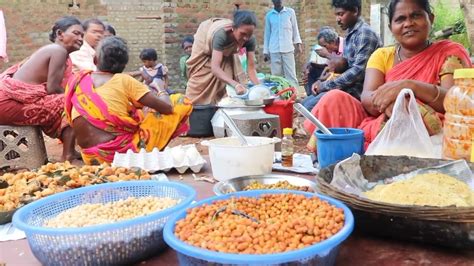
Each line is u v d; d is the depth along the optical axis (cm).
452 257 124
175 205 140
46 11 840
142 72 698
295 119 507
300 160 246
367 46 363
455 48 248
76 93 304
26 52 833
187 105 326
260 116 348
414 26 246
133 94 303
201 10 796
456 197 135
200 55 494
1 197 171
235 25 456
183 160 235
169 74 798
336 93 257
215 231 112
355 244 134
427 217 118
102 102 296
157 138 313
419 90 224
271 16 772
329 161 188
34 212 143
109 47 307
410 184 144
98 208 148
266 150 207
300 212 124
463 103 179
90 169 207
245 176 195
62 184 188
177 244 106
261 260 97
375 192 149
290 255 98
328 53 516
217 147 208
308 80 524
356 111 258
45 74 372
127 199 157
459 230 116
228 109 397
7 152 366
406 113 187
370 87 266
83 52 459
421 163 166
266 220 121
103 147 297
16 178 198
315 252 101
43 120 371
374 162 169
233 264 99
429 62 249
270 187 179
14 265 132
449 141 186
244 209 127
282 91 425
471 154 173
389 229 128
